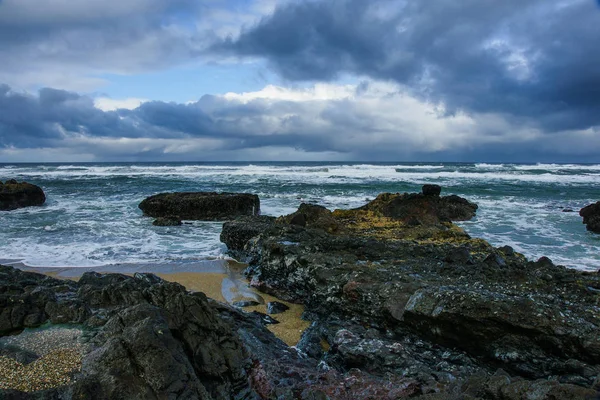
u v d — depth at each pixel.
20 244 15.38
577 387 4.30
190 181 40.81
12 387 3.62
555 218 22.02
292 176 47.00
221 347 4.91
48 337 4.73
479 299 6.78
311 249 11.02
